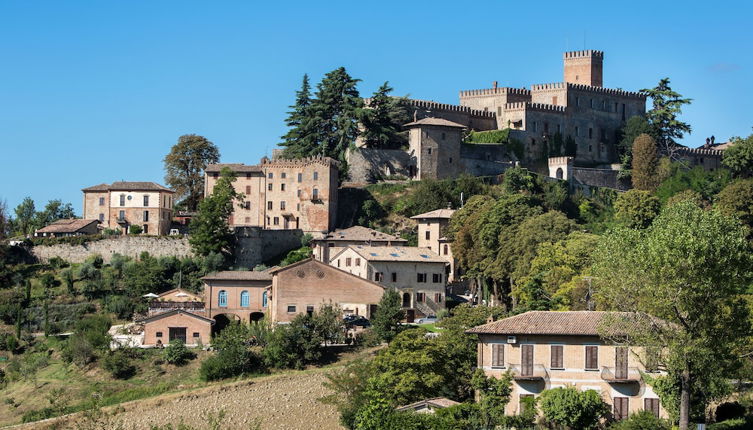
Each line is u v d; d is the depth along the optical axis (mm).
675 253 93438
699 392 97312
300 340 141250
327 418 121750
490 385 99000
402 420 95188
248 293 170875
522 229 178375
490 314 136500
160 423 123688
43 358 155875
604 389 97500
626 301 96312
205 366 141500
